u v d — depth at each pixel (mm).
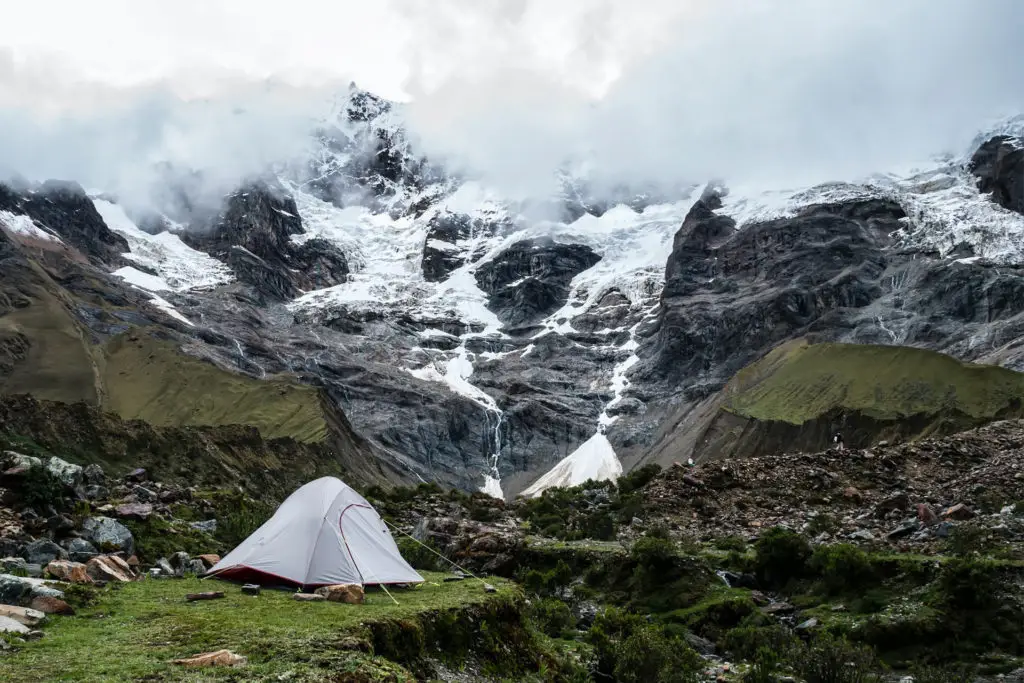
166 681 10031
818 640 21109
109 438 52625
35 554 17172
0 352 167000
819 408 133625
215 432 77438
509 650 16000
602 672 19562
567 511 41812
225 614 13797
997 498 33969
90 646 11602
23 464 21094
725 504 38469
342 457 139875
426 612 14789
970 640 21375
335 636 12281
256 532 18594
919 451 43250
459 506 44750
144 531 21422
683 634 24125
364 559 17906
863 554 25703
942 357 125312
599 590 29172
